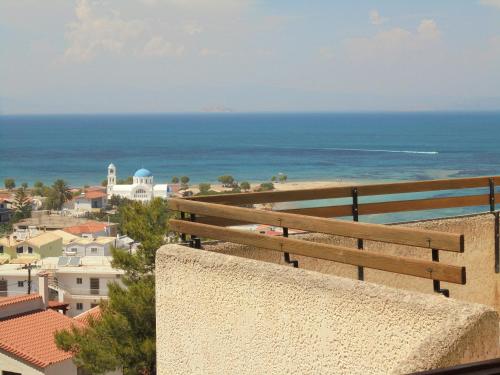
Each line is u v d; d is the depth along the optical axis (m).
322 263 6.50
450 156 183.88
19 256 67.62
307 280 4.82
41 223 105.62
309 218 5.21
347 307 4.54
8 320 24.84
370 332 4.41
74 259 55.25
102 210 127.56
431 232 4.46
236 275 5.37
